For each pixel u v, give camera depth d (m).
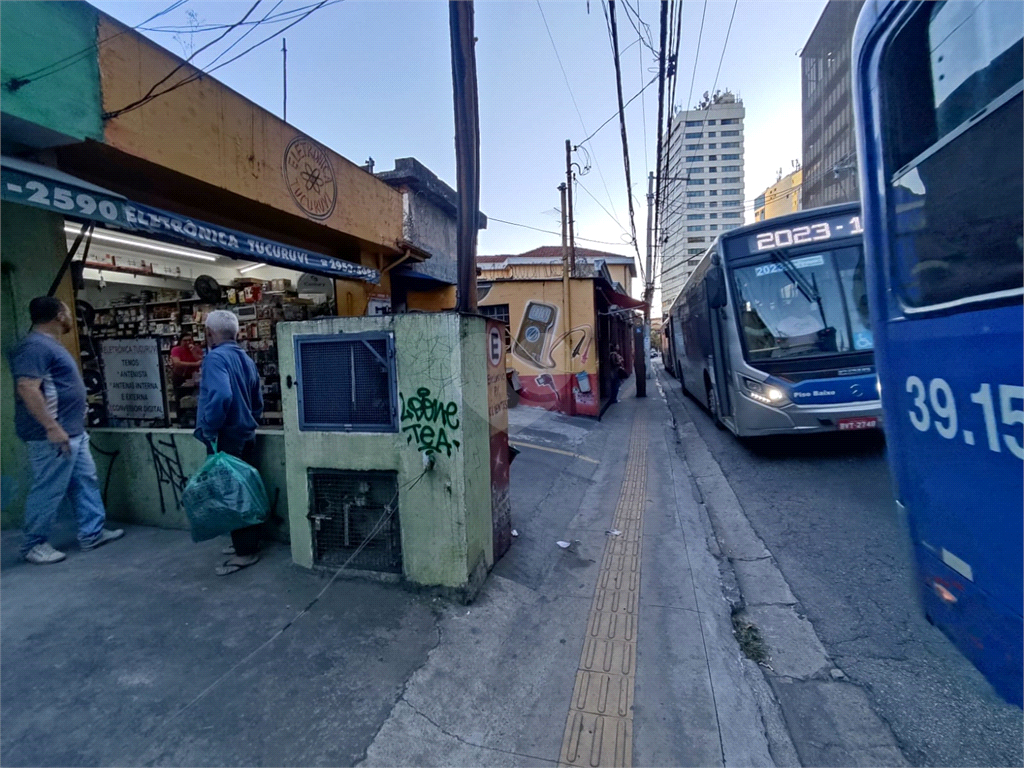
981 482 1.71
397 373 3.29
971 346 1.74
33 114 3.82
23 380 3.44
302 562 3.59
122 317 7.18
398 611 3.13
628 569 4.04
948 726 2.46
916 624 3.29
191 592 3.29
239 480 3.39
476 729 2.33
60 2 3.97
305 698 2.42
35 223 4.19
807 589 3.82
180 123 4.97
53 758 2.06
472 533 3.36
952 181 1.82
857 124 2.47
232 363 3.63
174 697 2.40
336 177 7.33
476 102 3.89
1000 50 1.60
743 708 2.54
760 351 7.12
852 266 6.93
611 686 2.65
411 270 10.23
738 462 7.54
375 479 3.42
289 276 9.45
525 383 11.87
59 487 3.63
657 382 24.02
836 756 2.31
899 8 2.08
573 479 6.67
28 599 3.18
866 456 7.14
